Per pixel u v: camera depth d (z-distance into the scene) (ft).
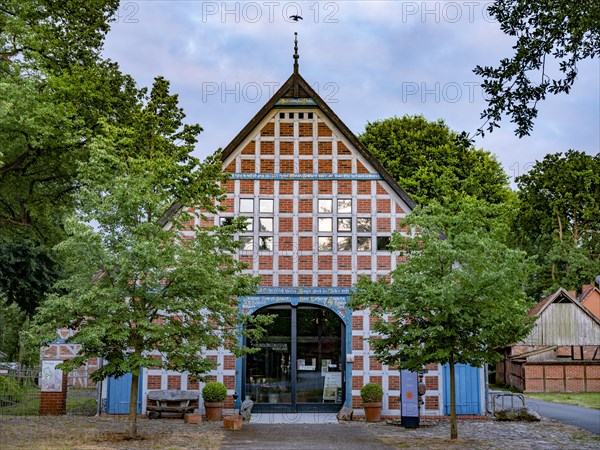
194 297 65.21
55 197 112.37
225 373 83.76
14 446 56.90
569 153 197.26
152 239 64.39
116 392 82.43
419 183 143.74
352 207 87.45
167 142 89.51
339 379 85.46
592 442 64.59
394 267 86.12
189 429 71.72
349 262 86.43
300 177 87.97
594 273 189.57
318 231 86.89
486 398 85.66
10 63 97.40
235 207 87.25
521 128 47.34
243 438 65.31
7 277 119.96
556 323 165.07
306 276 86.02
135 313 62.54
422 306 64.80
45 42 97.60
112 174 67.15
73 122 92.58
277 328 86.07
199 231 70.54
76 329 65.82
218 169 74.49
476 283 63.10
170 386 82.94
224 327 73.61
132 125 96.63
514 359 158.51
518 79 46.57
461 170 148.97
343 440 64.64
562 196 194.70
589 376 150.92
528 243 206.28
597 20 42.73
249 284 69.51
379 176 88.02
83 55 102.68
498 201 154.92
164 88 91.40
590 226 196.03
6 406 86.58
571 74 45.80
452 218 68.44
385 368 83.97
